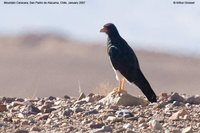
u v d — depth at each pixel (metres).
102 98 19.47
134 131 15.45
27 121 16.47
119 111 17.11
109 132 15.38
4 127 15.98
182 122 16.52
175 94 19.25
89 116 17.06
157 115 17.20
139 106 18.38
